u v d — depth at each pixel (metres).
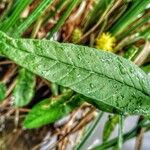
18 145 0.29
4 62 0.28
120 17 0.27
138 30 0.28
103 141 0.25
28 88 0.25
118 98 0.13
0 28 0.21
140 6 0.25
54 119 0.22
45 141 0.30
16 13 0.20
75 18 0.29
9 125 0.29
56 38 0.29
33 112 0.22
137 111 0.13
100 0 0.26
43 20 0.26
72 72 0.12
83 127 0.29
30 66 0.11
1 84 0.24
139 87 0.13
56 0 0.26
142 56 0.25
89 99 0.17
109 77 0.13
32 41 0.11
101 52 0.12
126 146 0.32
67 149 0.29
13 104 0.29
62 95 0.22
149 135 0.33
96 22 0.28
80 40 0.28
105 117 0.32
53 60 0.11
